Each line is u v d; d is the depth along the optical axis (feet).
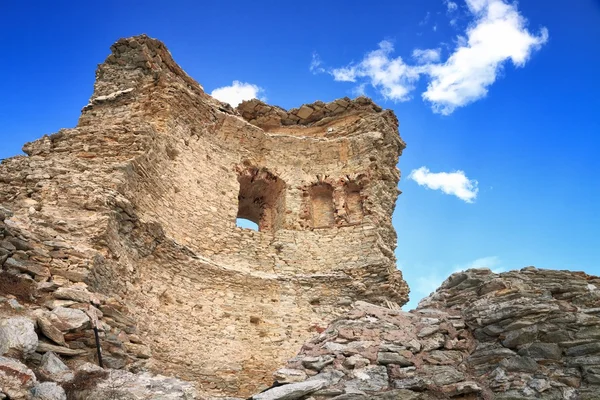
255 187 83.82
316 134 92.99
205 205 70.44
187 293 58.34
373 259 70.79
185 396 34.06
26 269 38.91
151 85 72.84
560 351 37.17
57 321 35.81
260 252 71.77
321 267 72.13
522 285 43.91
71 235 45.47
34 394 28.19
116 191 52.16
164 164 65.41
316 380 36.40
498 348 39.06
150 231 55.26
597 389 34.22
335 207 80.02
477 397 35.58
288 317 63.41
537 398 34.27
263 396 34.37
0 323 32.27
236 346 58.44
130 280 50.29
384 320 44.34
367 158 83.71
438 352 40.40
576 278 44.16
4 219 41.14
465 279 46.91
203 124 77.00
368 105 92.38
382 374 37.63
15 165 52.34
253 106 92.89
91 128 61.72
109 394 31.55
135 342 43.52
